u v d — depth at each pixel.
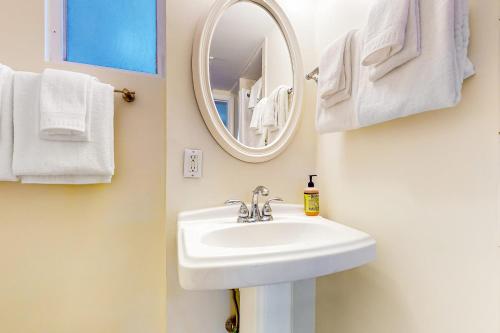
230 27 1.04
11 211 0.91
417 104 0.59
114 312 1.03
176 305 0.93
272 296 0.74
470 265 0.59
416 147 0.72
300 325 1.06
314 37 1.21
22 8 0.92
